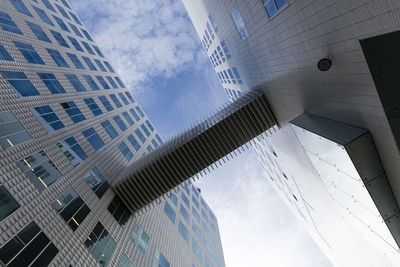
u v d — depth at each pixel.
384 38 5.85
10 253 9.40
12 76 15.38
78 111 21.23
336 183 11.00
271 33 11.88
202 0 27.34
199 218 46.34
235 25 18.06
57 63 22.62
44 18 26.34
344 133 8.90
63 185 14.40
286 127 17.55
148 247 21.03
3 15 18.98
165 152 22.59
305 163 14.95
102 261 14.21
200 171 23.27
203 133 22.09
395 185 8.27
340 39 7.05
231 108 23.11
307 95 11.78
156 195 22.05
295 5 8.50
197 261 31.59
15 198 10.73
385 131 7.26
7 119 12.79
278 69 13.61
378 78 6.46
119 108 32.53
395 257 9.97
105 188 19.34
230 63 29.05
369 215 9.69
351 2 5.88
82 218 14.60
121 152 25.75
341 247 20.11
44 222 11.66
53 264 10.98
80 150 18.28
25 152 12.68
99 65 34.81
